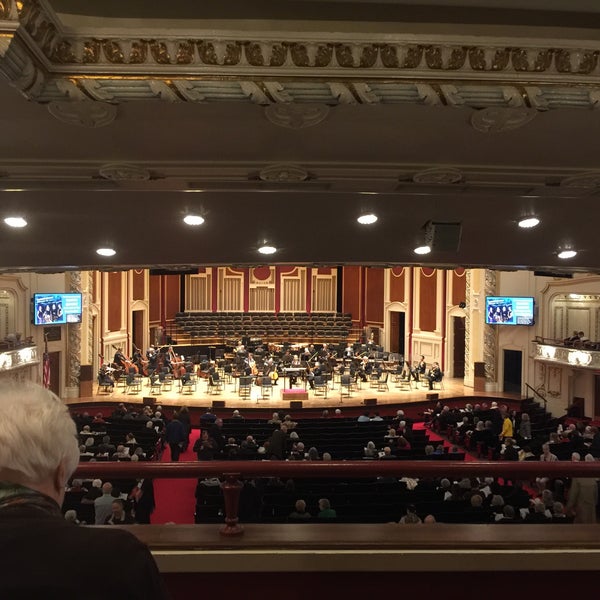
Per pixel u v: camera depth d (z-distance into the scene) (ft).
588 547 9.32
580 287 72.13
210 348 97.19
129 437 46.09
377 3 10.23
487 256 29.66
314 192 18.10
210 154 14.53
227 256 29.27
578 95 10.50
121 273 91.15
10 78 9.30
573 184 16.63
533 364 78.69
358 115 11.91
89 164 15.05
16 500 4.33
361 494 33.55
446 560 9.15
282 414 61.72
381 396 75.97
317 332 99.25
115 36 9.66
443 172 15.53
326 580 9.18
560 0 9.96
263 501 33.24
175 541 9.27
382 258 30.17
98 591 3.88
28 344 65.72
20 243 25.07
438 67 10.09
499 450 48.75
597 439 46.73
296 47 9.89
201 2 10.04
